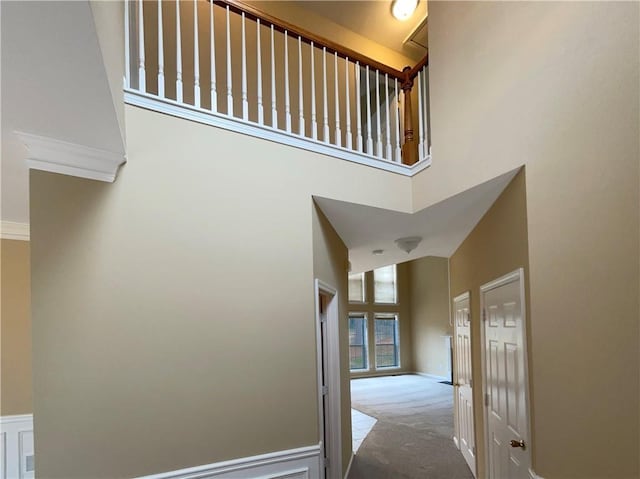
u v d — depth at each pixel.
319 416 2.48
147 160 2.09
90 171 1.94
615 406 1.53
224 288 2.22
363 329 10.73
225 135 2.33
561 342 1.84
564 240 1.83
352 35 4.53
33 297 1.81
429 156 2.90
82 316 1.88
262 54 3.87
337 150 2.76
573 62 1.79
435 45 2.93
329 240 3.17
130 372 1.93
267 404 2.27
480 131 2.42
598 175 1.64
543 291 1.97
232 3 2.44
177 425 2.01
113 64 1.56
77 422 1.81
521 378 2.23
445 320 10.33
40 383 1.78
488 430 3.04
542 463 1.97
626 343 1.49
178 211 2.14
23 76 1.26
